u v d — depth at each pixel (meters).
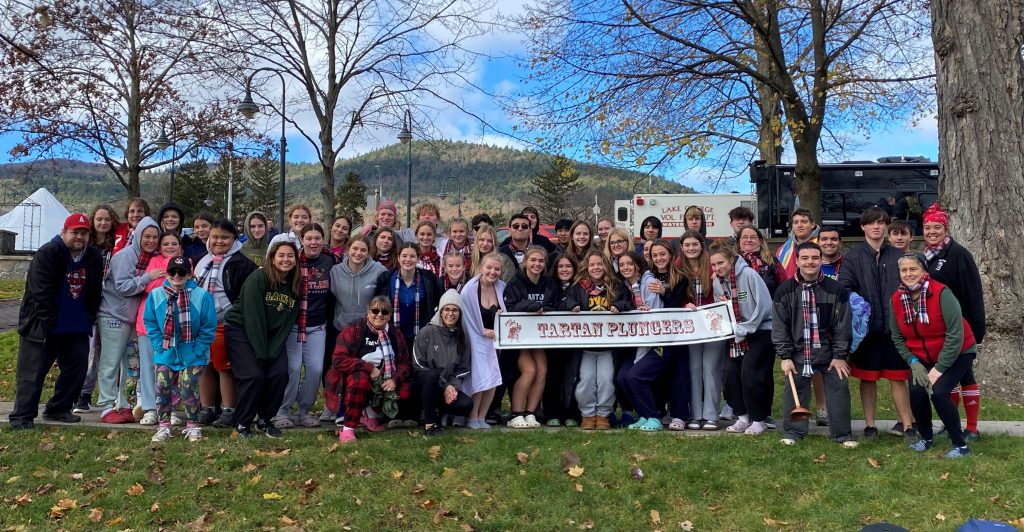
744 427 6.74
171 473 5.48
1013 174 8.46
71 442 6.14
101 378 6.86
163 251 6.90
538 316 6.95
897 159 17.50
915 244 15.20
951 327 5.63
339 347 6.51
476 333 6.90
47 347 6.61
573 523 4.85
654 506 5.09
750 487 5.31
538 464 5.72
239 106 12.54
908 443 6.16
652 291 7.05
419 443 6.20
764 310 6.58
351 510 4.98
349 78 12.36
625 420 7.16
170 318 6.22
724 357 7.02
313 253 6.89
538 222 8.80
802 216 7.32
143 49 16.59
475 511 4.99
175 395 6.47
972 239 8.65
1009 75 8.55
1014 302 8.34
